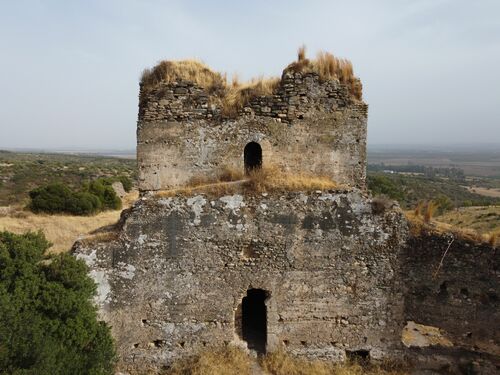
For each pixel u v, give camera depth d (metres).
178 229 10.08
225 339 10.27
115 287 9.92
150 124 11.10
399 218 10.57
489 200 73.56
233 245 10.20
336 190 10.43
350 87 11.67
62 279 8.80
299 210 10.30
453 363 10.34
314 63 11.52
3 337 7.01
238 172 11.26
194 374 9.50
